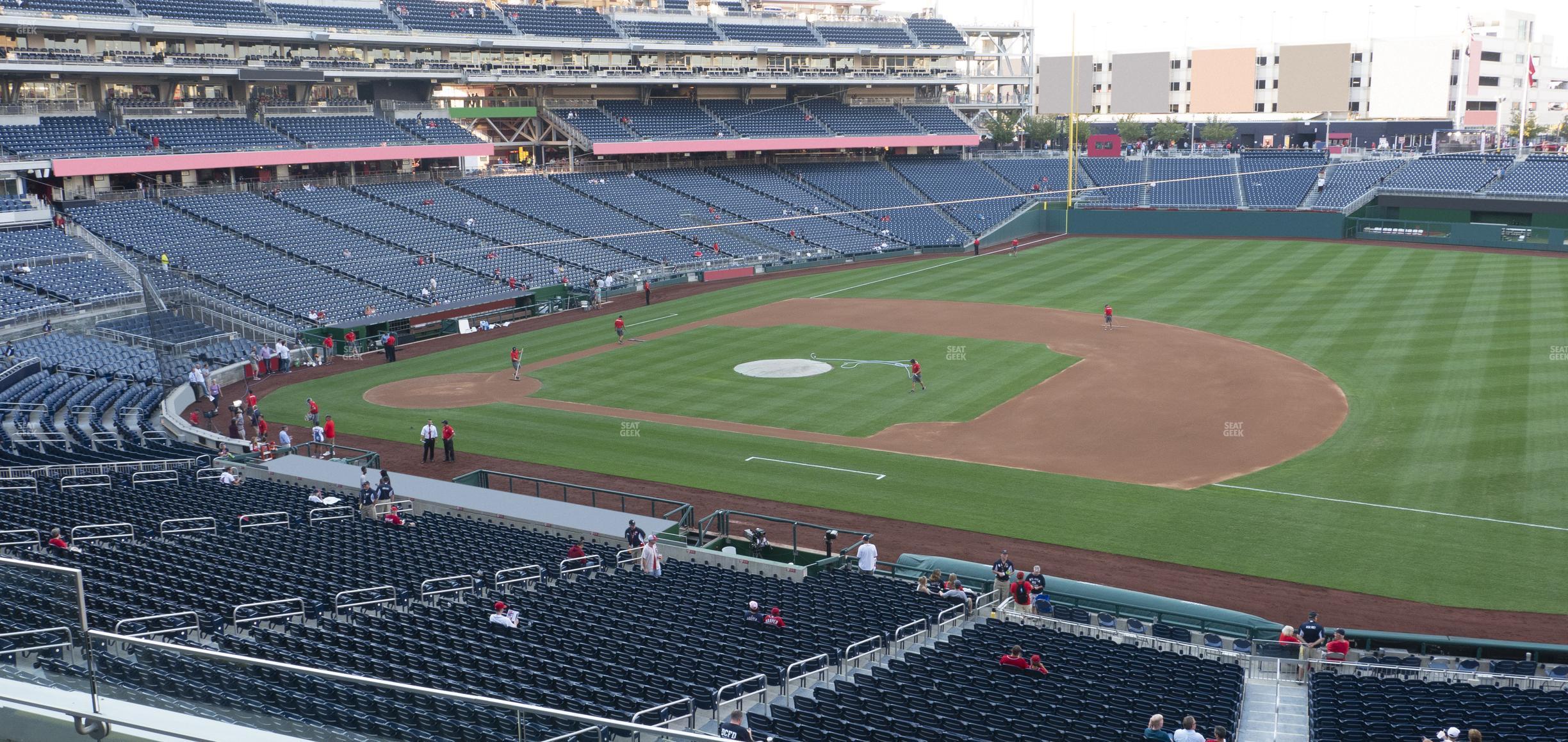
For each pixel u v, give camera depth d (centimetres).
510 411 4625
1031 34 11819
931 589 2728
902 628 2278
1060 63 13938
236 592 2195
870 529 3288
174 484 3334
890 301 6931
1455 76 12162
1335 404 4334
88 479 3241
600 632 2148
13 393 4194
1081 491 3534
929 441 4088
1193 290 6875
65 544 2348
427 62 8431
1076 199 10106
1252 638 2433
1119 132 11931
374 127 8044
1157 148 12512
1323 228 9000
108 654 1013
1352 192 9288
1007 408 4478
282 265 6481
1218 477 3616
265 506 3105
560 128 9088
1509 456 3644
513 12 8931
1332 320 5819
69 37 6838
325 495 3375
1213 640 2431
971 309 6562
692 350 5653
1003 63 14300
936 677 2030
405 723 1399
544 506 3247
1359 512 3269
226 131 7250
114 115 6912
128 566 2269
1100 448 3950
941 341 5691
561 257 7588
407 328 6188
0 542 2434
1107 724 1778
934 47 10738
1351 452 3781
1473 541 3025
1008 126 12381
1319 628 2298
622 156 9469
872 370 5128
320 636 1953
